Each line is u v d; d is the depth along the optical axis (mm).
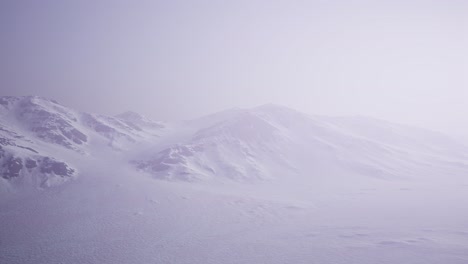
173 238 51062
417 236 49094
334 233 52469
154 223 58062
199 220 60531
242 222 59688
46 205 64875
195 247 47281
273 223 59219
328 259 41938
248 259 42750
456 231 51156
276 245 47875
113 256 43656
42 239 49188
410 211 65000
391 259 40688
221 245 48094
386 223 57000
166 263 41438
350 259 41500
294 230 54938
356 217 61844
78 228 54219
